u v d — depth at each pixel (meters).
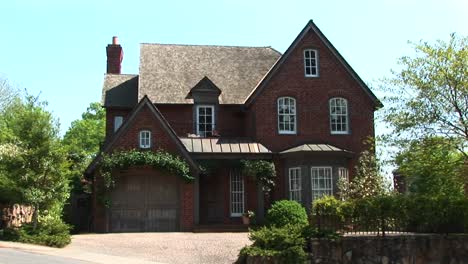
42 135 21.86
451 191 18.44
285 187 27.33
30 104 32.59
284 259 16.50
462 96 17.83
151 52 32.19
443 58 17.86
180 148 25.61
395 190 24.58
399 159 18.42
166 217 25.31
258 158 27.14
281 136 28.16
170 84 30.19
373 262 17.20
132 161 24.61
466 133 17.95
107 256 17.67
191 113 29.70
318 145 27.70
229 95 30.09
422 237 17.39
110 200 24.88
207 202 27.64
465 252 17.41
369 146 28.05
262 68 32.34
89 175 26.34
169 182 25.59
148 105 25.64
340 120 28.83
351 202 17.98
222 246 19.91
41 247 19.12
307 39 29.02
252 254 16.64
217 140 27.89
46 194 21.56
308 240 17.39
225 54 33.12
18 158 21.19
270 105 28.27
